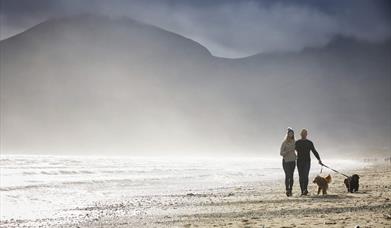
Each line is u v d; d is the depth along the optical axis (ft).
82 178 109.70
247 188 77.56
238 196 62.80
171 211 49.78
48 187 86.28
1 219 49.08
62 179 105.70
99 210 54.44
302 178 59.11
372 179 84.12
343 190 64.54
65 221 45.91
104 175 125.80
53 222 45.57
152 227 38.34
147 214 48.24
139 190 83.51
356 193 59.31
